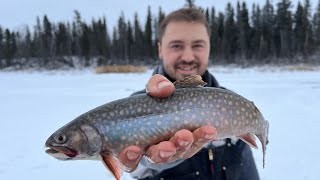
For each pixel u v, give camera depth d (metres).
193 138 0.38
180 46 0.64
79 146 0.40
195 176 0.55
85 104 2.23
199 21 0.65
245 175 0.61
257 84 3.27
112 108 0.41
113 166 0.40
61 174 1.03
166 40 0.65
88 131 0.40
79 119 0.41
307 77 4.30
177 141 0.38
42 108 2.13
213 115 0.41
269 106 1.97
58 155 0.40
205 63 0.65
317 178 0.96
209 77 0.66
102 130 0.40
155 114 0.40
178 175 0.55
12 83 4.39
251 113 0.44
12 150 1.24
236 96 0.43
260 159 1.11
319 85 3.12
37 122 1.71
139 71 6.30
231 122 0.42
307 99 2.23
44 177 1.00
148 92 0.41
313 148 1.19
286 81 3.63
